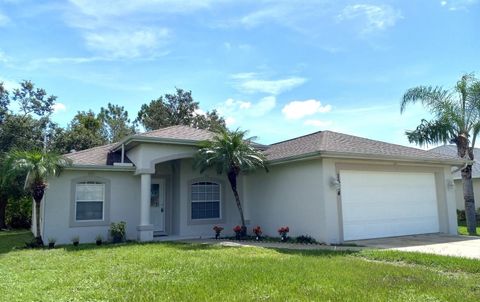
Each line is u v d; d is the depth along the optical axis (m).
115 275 8.02
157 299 6.16
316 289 6.69
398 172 16.02
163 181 18.39
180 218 17.36
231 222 18.39
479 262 9.06
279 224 15.93
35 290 6.79
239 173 17.55
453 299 6.08
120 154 17.66
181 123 40.41
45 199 14.97
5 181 14.73
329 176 13.84
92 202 15.91
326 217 13.50
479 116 18.84
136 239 16.31
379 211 15.14
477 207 26.78
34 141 27.27
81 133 31.97
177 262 9.45
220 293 6.48
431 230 16.61
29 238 17.75
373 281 7.27
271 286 6.90
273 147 19.08
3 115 27.12
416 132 19.77
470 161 17.84
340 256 10.45
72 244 14.76
